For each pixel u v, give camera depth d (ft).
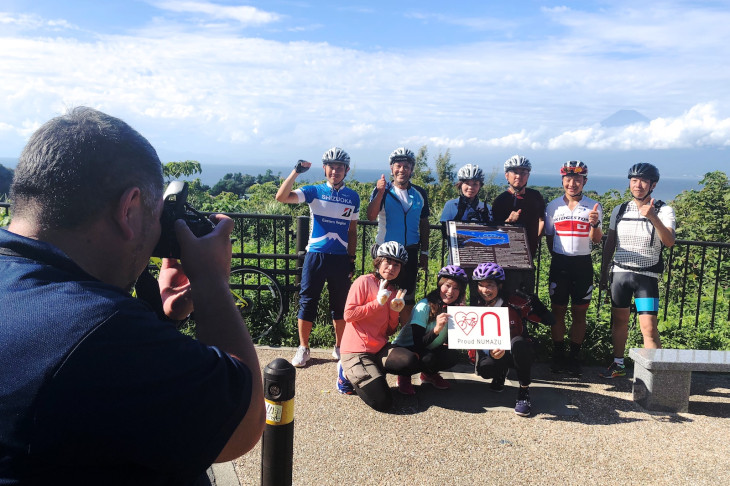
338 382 15.14
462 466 11.57
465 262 16.99
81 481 3.07
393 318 15.06
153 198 3.70
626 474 11.45
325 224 17.02
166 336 3.30
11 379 2.92
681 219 36.63
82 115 3.54
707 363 14.26
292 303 20.67
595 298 23.63
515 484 10.97
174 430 3.13
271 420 7.81
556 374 17.46
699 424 13.96
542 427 13.53
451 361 15.28
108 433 2.98
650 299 16.35
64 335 2.98
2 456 2.98
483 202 18.65
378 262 14.62
